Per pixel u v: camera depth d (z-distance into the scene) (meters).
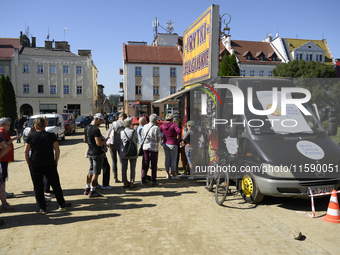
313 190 4.96
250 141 5.54
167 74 43.66
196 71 9.61
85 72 46.91
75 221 4.66
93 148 5.86
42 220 4.71
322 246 3.78
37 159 4.84
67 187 6.85
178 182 7.37
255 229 4.35
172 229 4.34
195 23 9.77
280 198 5.95
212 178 6.24
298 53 48.19
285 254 3.59
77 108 47.03
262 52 47.25
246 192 5.65
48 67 45.66
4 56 44.78
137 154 6.91
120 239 3.99
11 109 22.45
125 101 42.97
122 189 6.68
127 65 42.62
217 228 4.39
